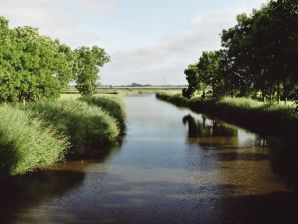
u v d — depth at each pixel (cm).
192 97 6469
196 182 1284
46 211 979
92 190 1177
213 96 5025
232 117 3719
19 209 991
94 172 1420
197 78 6088
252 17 3281
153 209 1005
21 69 2744
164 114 4531
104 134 2127
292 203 1044
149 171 1452
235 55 3419
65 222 905
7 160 1202
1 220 912
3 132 1233
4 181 1223
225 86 4122
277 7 1510
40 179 1292
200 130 2830
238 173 1410
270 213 969
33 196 1102
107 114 2289
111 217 942
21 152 1258
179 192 1164
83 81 5538
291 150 1394
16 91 2689
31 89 2811
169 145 2106
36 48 3014
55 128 1581
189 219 930
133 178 1339
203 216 952
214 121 3547
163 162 1627
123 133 2636
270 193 1141
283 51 1449
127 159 1686
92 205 1033
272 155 1516
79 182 1270
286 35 1557
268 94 3431
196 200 1082
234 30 3566
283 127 2156
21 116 1452
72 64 5350
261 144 2117
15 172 1262
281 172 1395
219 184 1254
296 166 1317
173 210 996
